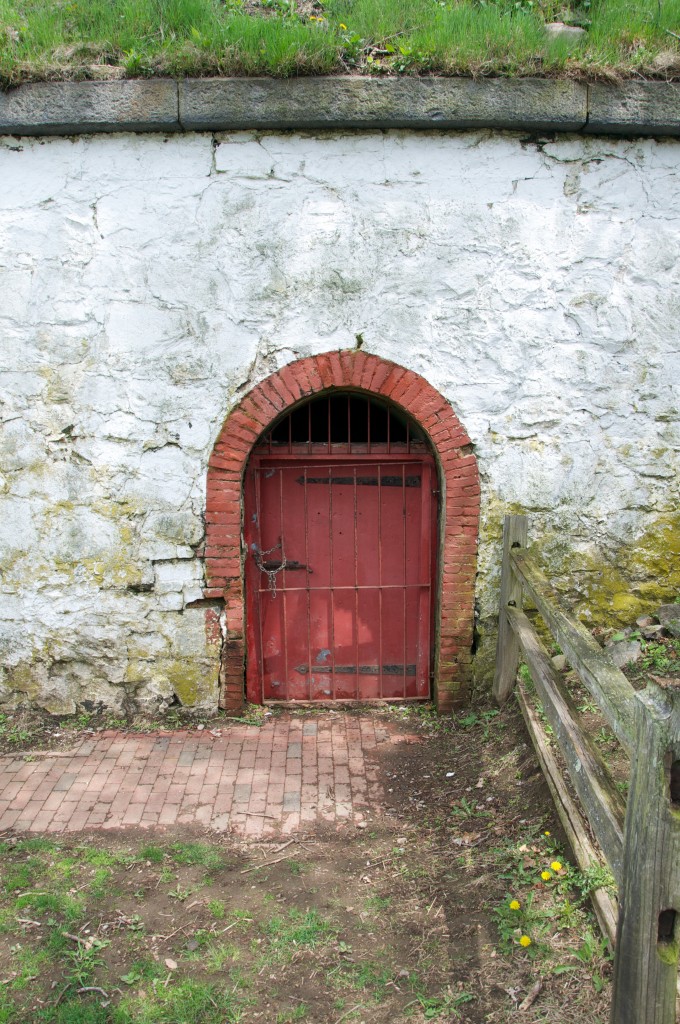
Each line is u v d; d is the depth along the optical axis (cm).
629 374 505
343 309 491
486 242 489
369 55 484
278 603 551
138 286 486
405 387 498
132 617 518
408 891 373
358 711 552
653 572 531
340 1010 309
